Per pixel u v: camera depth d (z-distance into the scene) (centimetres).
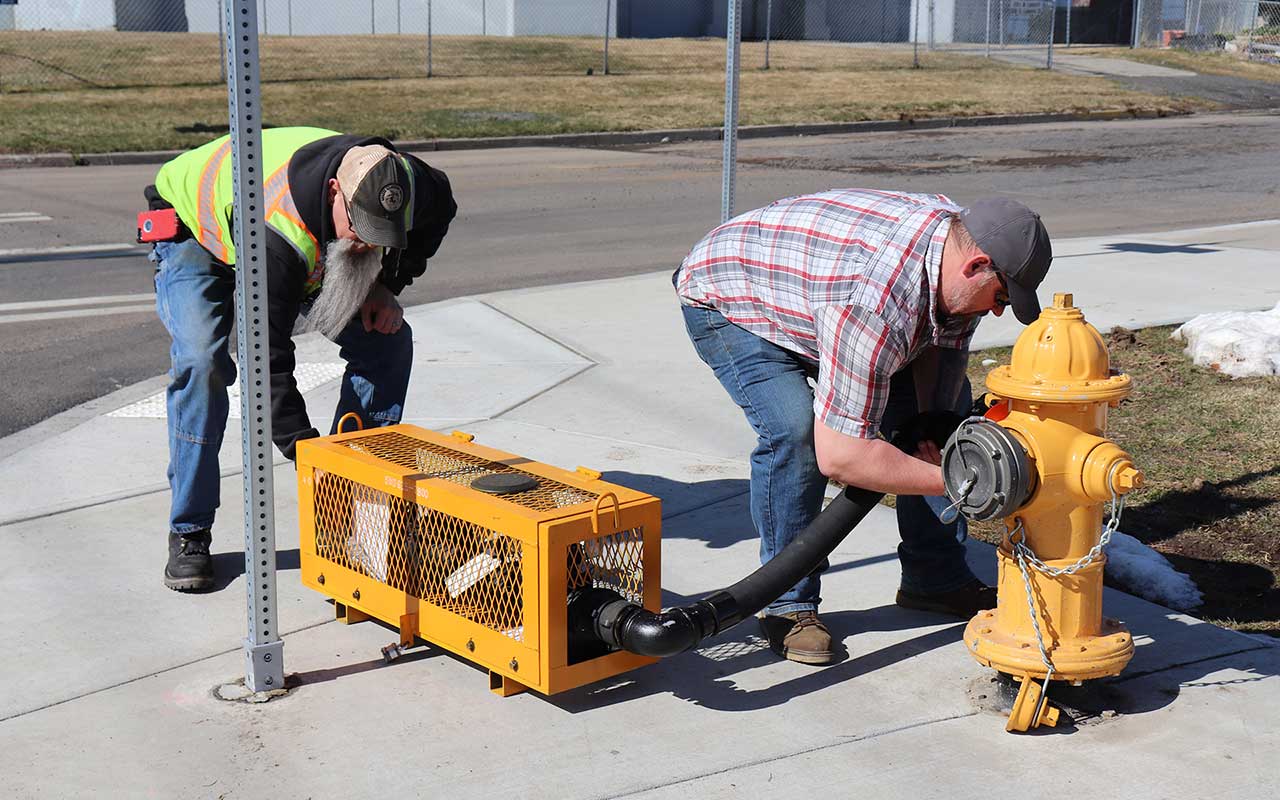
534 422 546
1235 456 488
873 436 295
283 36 2741
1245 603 378
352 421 400
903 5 3459
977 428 282
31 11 2927
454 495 311
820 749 293
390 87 2091
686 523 434
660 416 555
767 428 328
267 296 325
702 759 288
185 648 345
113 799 272
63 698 316
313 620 364
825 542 315
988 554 414
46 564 399
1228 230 1022
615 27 3247
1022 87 2341
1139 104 2188
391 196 330
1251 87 2475
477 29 3139
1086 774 280
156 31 2948
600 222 1124
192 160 364
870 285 287
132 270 905
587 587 310
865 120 1920
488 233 1066
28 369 650
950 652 344
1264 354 582
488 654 312
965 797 272
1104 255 895
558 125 1786
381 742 295
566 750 292
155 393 602
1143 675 326
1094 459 280
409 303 804
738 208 1206
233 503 454
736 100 409
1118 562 392
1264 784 276
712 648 349
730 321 332
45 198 1221
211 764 286
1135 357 619
